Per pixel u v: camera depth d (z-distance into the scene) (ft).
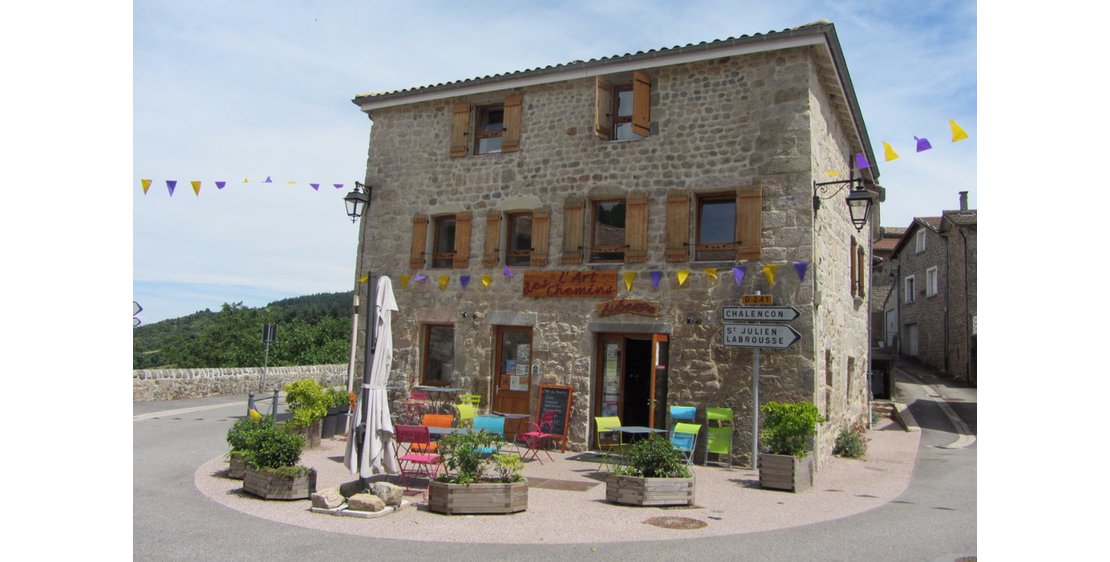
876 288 108.47
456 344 40.63
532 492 26.84
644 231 36.52
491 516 22.86
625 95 39.42
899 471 34.17
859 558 18.74
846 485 29.84
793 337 31.40
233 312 98.89
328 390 40.83
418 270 42.45
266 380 67.92
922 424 52.49
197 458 31.99
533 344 38.50
